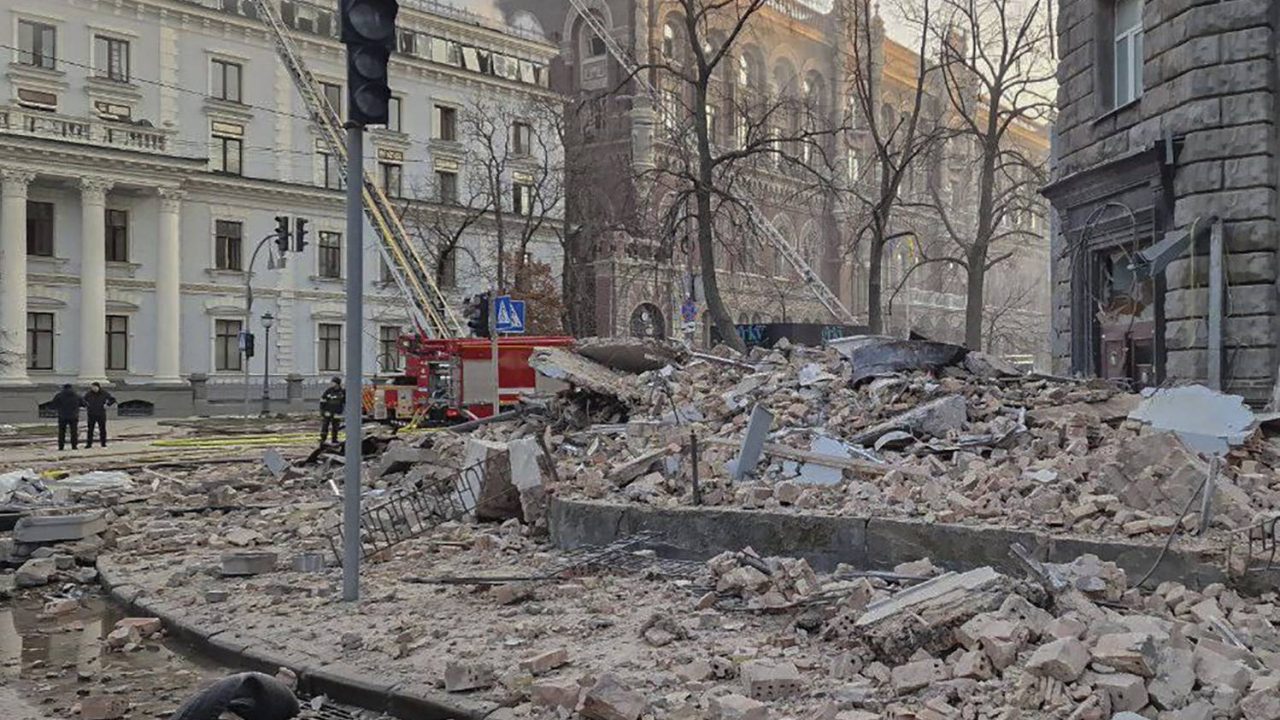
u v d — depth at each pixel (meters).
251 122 49.19
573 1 56.59
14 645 7.57
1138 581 6.80
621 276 51.00
